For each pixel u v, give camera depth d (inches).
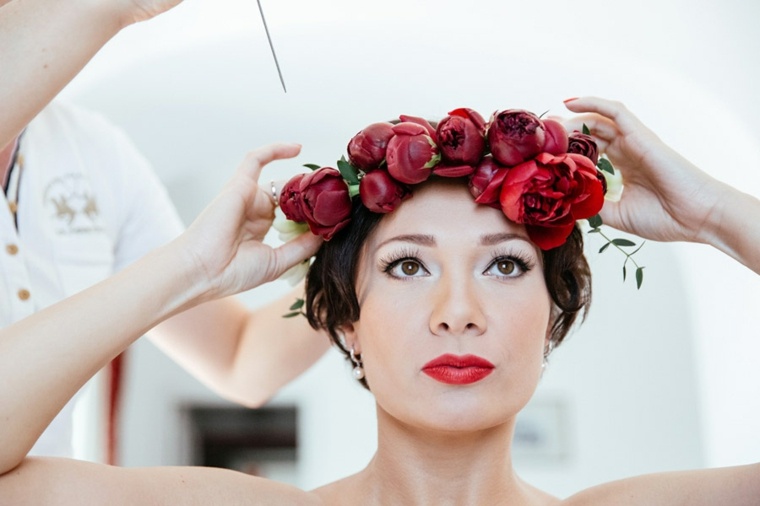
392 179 53.1
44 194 70.6
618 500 55.3
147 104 146.9
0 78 54.0
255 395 81.4
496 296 53.2
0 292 65.9
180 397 150.6
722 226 54.6
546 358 59.8
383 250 54.5
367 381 58.7
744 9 131.5
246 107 148.6
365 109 149.3
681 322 152.3
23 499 47.6
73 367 49.2
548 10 137.3
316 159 152.0
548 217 49.6
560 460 153.5
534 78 142.9
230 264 55.6
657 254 152.3
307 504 57.0
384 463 56.9
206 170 150.8
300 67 145.7
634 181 58.1
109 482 50.4
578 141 52.9
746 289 146.7
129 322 51.1
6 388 47.4
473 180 52.1
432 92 147.3
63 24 54.6
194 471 55.0
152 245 77.4
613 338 154.4
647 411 153.1
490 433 55.6
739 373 147.6
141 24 140.3
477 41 142.3
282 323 78.7
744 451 146.3
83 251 71.8
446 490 55.6
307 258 60.0
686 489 54.0
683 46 135.3
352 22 142.6
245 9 140.2
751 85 132.8
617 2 135.6
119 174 76.2
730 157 134.8
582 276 59.7
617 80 138.9
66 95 143.4
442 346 52.1
